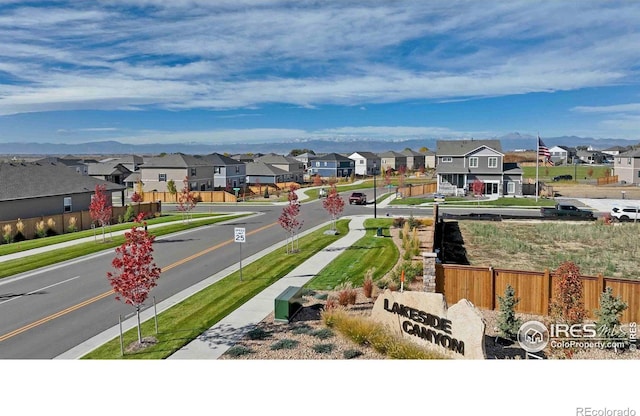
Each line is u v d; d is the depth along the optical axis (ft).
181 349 46.34
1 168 137.59
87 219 139.64
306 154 463.83
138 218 50.24
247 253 93.61
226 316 55.67
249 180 310.86
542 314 54.08
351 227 124.88
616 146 563.07
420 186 231.30
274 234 117.70
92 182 157.38
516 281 55.16
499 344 46.68
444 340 43.50
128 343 48.39
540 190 226.38
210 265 83.76
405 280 64.34
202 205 211.41
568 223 129.49
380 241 101.04
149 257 48.49
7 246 103.96
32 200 132.67
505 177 215.72
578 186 252.21
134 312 58.65
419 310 45.55
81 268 82.58
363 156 414.82
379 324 48.29
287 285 68.28
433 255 57.06
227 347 46.47
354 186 295.48
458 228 121.39
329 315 51.24
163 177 248.52
